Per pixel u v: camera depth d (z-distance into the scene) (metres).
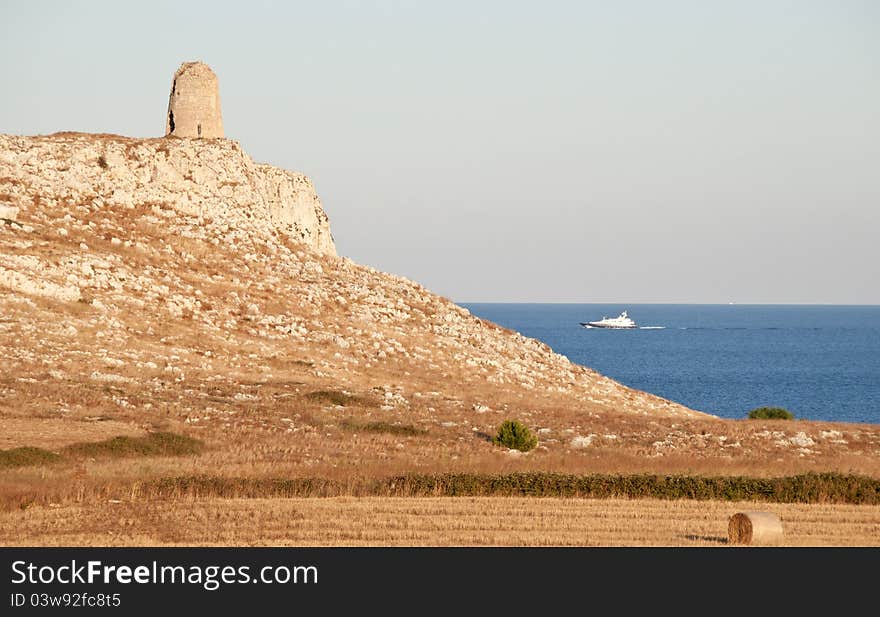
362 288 177.12
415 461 91.81
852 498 79.12
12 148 168.00
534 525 66.56
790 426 132.12
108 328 135.75
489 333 180.75
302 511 69.06
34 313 133.50
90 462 84.88
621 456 101.00
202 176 181.38
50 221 157.38
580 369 179.88
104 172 172.00
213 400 117.12
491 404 136.88
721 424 132.75
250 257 172.38
